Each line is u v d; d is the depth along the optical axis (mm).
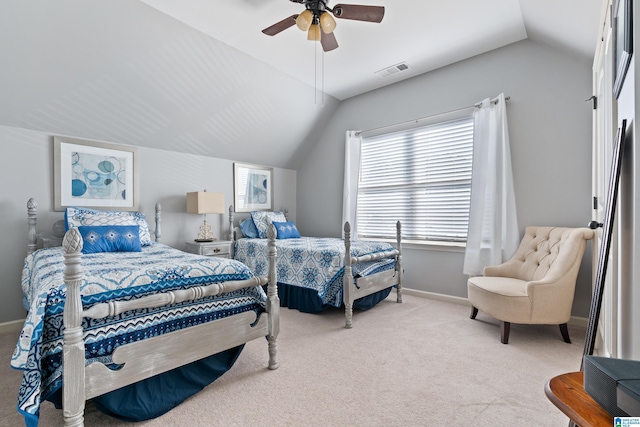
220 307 1809
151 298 1479
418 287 3822
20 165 2824
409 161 3975
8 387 1792
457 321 2914
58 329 1310
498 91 3238
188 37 2895
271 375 1943
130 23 2607
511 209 3078
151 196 3680
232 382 1861
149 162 3660
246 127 4141
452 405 1635
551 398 764
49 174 2973
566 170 2855
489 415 1555
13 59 2451
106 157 3318
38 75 2611
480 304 2637
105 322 1402
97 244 2533
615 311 1410
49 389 1260
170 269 1671
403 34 2959
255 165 4730
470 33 2957
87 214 2871
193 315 1687
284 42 3082
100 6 2428
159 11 2596
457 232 3578
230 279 1894
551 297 2355
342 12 2143
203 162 4156
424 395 1726
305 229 5203
